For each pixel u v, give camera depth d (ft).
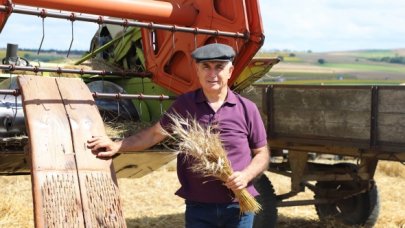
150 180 35.53
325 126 20.44
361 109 19.35
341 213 25.07
